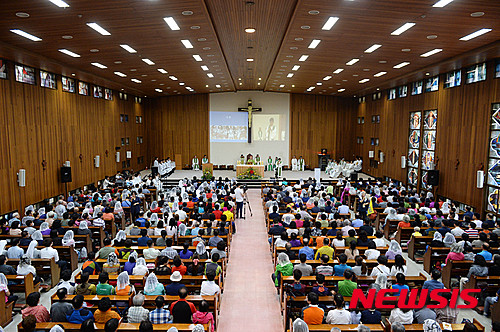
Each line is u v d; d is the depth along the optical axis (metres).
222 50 15.05
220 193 15.61
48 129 15.20
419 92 19.08
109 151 22.50
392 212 12.13
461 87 15.06
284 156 31.39
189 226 11.34
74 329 5.01
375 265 7.40
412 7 8.41
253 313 7.45
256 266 10.12
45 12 8.47
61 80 16.45
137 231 10.02
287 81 23.59
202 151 31.19
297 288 6.37
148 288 6.12
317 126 31.36
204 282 6.55
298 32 11.28
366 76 19.44
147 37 11.47
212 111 30.91
